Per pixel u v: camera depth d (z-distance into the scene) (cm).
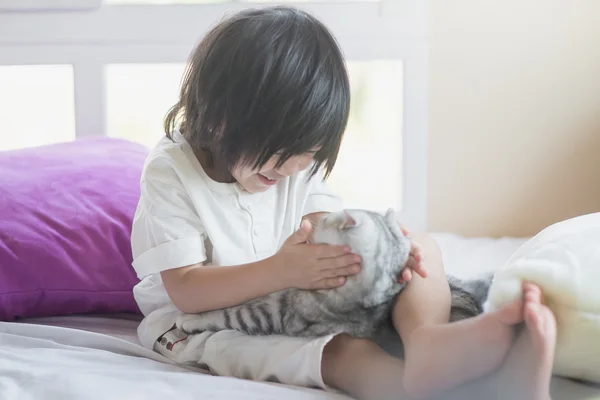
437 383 82
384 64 196
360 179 202
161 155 115
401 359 90
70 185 135
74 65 189
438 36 192
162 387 89
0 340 108
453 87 194
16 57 188
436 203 198
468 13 191
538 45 192
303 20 109
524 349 76
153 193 112
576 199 197
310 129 102
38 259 123
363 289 94
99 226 129
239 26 106
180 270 108
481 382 82
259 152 102
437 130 196
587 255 85
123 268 127
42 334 112
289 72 101
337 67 106
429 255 106
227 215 116
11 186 132
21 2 185
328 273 95
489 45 192
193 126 109
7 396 86
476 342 78
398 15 191
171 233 109
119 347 109
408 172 197
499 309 80
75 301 125
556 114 194
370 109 199
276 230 123
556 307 81
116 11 188
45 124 197
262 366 97
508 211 198
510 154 196
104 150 154
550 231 97
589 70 192
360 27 191
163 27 189
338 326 95
